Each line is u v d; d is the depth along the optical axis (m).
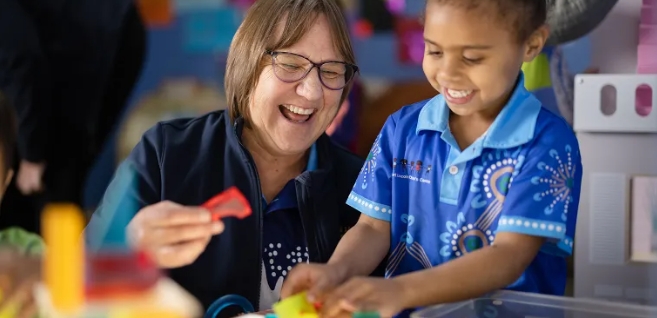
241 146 1.24
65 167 1.99
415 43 1.94
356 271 1.03
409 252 1.08
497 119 1.02
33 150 1.90
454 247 1.04
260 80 1.22
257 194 1.23
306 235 1.24
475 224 1.03
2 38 1.87
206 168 1.25
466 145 1.06
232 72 1.27
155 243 0.99
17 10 1.89
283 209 1.27
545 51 1.61
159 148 1.27
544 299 0.97
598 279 1.36
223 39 2.12
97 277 0.82
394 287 0.91
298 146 1.24
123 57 2.09
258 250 1.21
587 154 1.33
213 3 2.12
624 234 1.33
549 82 1.61
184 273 1.20
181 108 2.13
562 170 0.99
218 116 1.34
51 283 0.81
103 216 1.19
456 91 0.98
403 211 1.09
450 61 0.96
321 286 0.94
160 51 2.13
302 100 1.21
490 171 1.02
